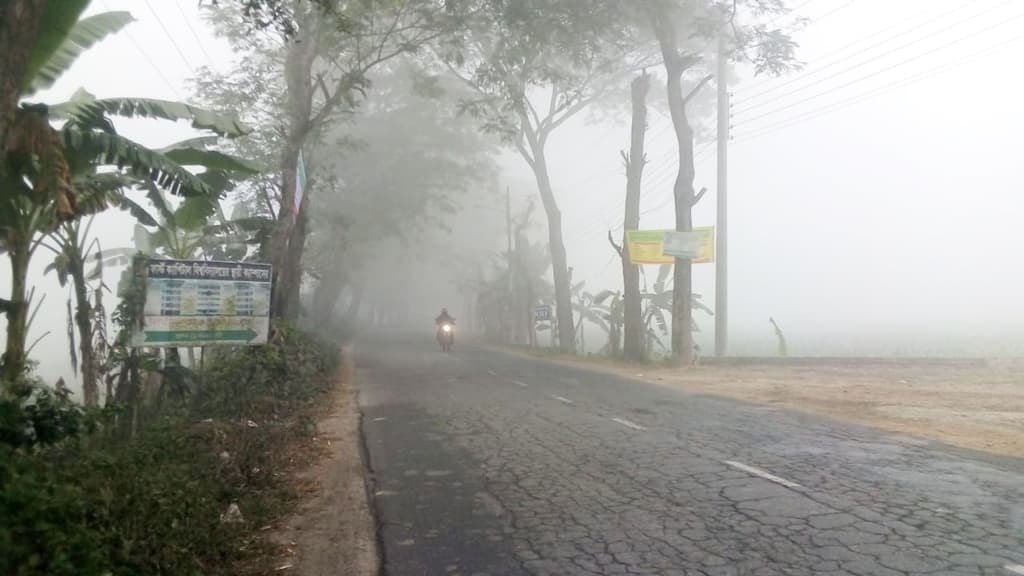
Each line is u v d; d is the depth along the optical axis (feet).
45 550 12.95
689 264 80.79
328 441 35.29
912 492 23.48
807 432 35.27
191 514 18.06
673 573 16.97
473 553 18.90
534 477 26.96
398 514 22.68
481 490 25.36
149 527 16.11
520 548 19.13
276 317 56.54
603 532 20.17
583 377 66.18
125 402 33.27
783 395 51.08
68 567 12.53
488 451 32.07
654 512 21.90
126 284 48.91
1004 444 32.09
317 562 18.56
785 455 29.66
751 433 35.04
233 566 18.16
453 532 20.72
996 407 44.47
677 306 80.64
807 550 18.19
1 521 12.94
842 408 44.42
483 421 40.40
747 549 18.40
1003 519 20.42
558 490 24.93
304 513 22.94
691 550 18.48
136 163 30.04
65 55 31.19
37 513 13.32
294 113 60.75
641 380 63.21
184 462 23.44
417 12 66.18
